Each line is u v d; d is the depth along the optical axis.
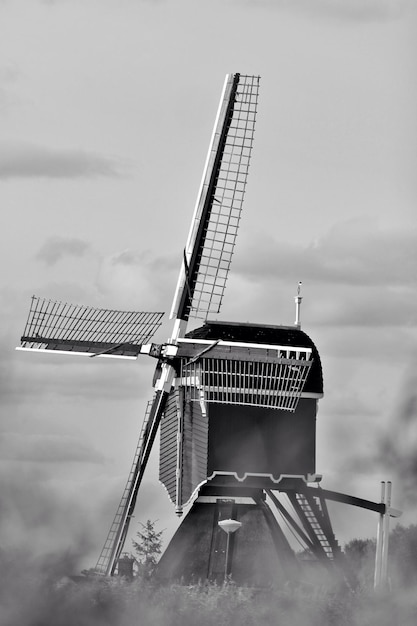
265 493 182.12
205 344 179.88
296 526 183.38
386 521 182.62
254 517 178.50
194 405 179.38
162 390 181.75
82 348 185.25
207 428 177.88
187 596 162.88
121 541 180.38
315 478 180.25
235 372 179.25
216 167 187.75
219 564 175.88
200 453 177.75
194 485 177.50
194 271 185.50
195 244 186.00
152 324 184.00
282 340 182.38
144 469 182.62
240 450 178.50
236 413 179.00
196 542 177.50
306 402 181.50
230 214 187.38
